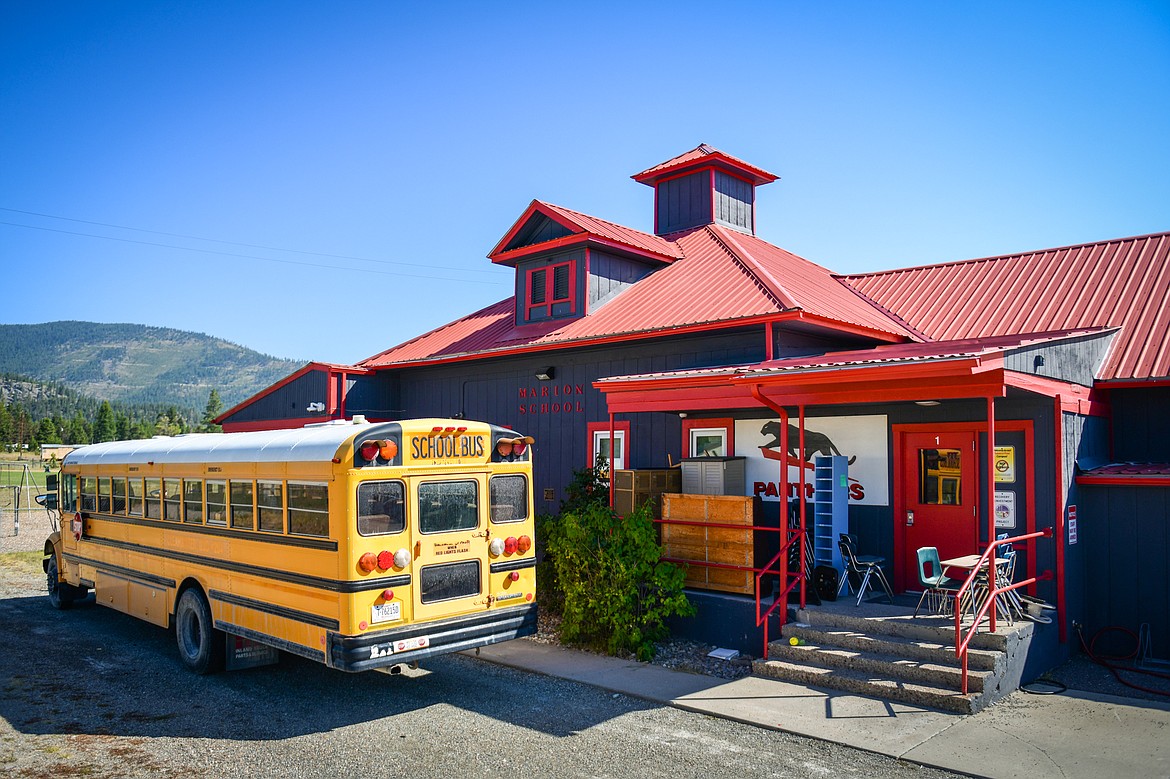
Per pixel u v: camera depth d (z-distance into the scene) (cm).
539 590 1265
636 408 1172
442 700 867
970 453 1084
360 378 1917
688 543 1145
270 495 875
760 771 661
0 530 2498
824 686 882
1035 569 1013
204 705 846
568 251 1633
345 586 767
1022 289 1505
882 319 1475
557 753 705
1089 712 795
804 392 982
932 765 666
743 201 2036
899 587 1120
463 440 869
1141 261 1458
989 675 811
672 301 1470
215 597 953
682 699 853
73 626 1250
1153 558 1010
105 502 1228
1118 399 1185
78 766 675
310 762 686
